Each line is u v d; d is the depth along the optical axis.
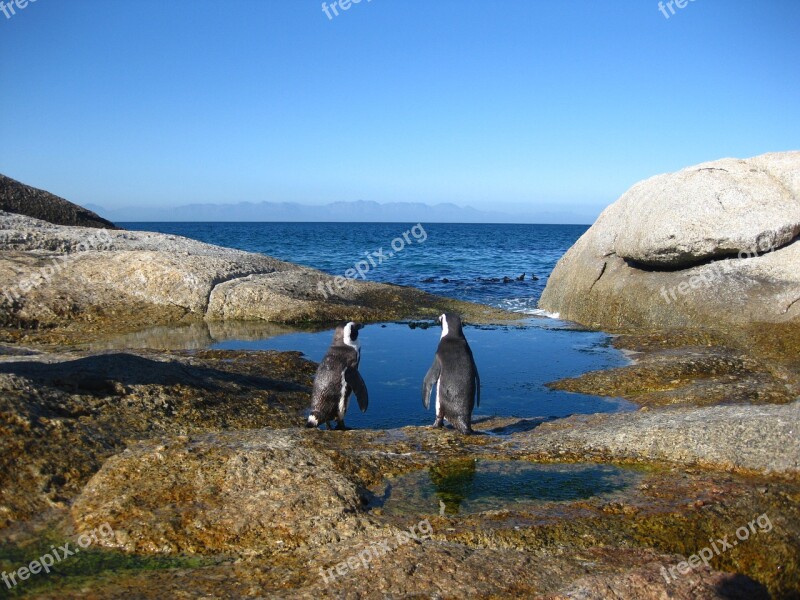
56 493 5.61
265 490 5.61
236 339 14.38
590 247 19.00
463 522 5.30
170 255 18.11
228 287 17.44
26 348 11.23
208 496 5.53
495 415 9.52
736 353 12.39
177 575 4.55
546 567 4.68
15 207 25.38
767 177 15.61
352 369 8.49
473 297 25.31
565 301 19.22
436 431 7.93
